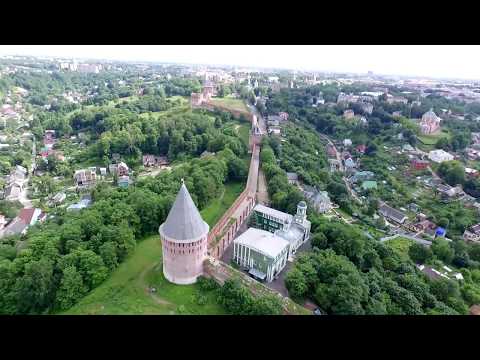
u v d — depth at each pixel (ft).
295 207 428.56
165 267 307.78
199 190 446.19
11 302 278.87
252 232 358.02
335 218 498.28
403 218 554.46
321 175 633.20
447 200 625.00
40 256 302.86
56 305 284.82
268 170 535.60
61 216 476.95
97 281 299.17
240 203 443.32
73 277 285.64
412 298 300.61
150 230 384.68
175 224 286.05
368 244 385.29
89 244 322.55
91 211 362.33
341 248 367.04
